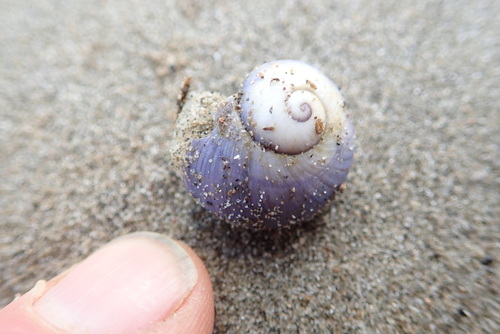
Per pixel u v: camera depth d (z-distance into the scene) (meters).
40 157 0.12
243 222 0.11
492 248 0.11
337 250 0.11
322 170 0.10
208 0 0.14
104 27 0.14
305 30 0.13
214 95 0.11
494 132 0.12
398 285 0.11
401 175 0.12
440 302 0.11
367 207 0.12
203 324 0.10
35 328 0.10
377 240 0.11
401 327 0.11
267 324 0.11
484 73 0.13
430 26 0.13
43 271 0.12
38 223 0.12
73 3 0.14
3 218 0.12
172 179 0.12
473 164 0.12
